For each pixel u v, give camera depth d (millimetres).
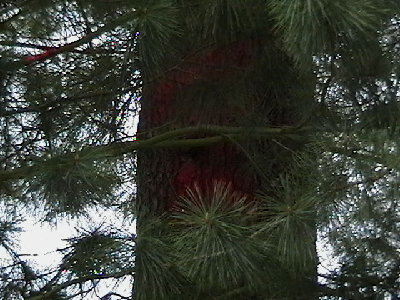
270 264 4410
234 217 4191
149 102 5453
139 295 4344
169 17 4184
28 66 5359
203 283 4344
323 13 3658
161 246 4352
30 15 5332
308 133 4746
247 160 5211
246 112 5145
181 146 5133
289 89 4992
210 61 5164
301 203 4188
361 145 4562
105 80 5273
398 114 4457
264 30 4863
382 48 4273
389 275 4672
